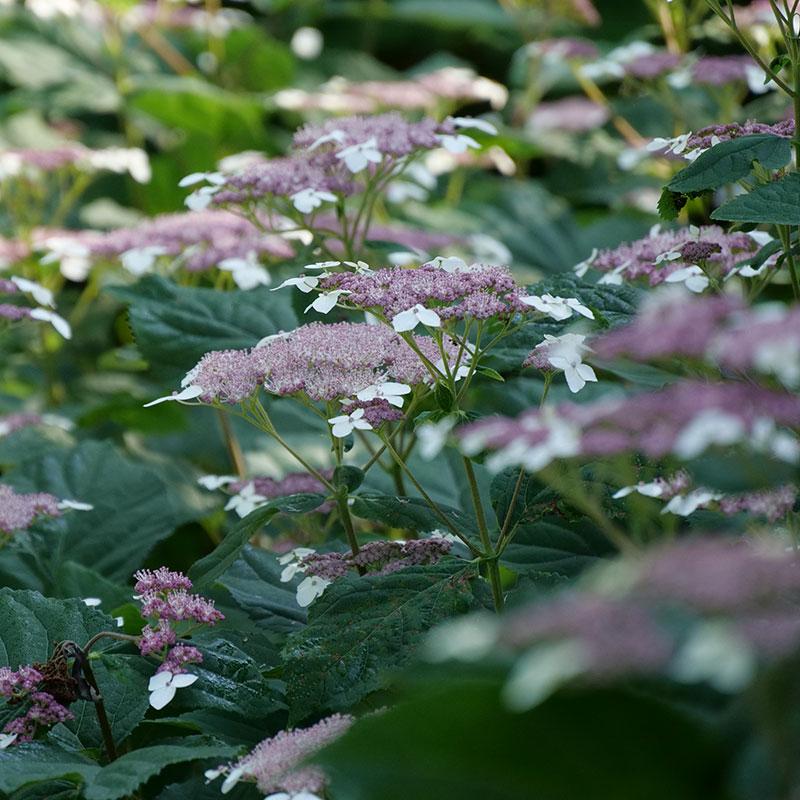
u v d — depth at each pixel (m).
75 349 2.89
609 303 1.94
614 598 1.63
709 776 1.68
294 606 1.99
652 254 2.00
